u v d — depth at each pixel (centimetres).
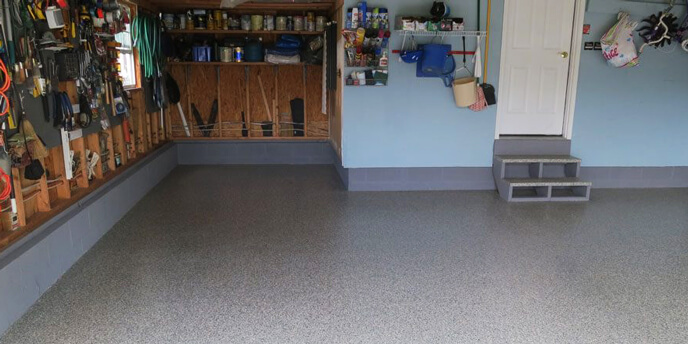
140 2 559
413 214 476
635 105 560
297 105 708
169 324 271
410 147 550
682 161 580
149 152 584
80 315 280
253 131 712
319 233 421
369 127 542
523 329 269
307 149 707
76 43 382
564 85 554
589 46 541
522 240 407
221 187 575
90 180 421
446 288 318
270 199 525
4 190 279
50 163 356
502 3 523
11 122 286
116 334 261
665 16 527
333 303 297
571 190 557
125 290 312
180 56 663
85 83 387
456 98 525
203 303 296
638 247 392
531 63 545
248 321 275
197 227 434
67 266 341
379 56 520
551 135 567
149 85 601
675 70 555
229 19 653
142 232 420
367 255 373
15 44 289
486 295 309
